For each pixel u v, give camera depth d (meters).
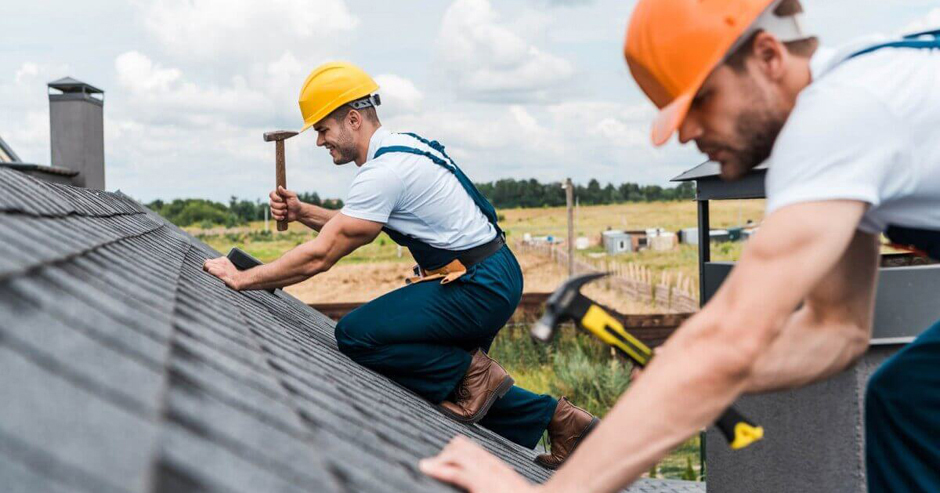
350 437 1.81
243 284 3.92
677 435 1.58
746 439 1.72
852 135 1.59
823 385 3.02
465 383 4.00
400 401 3.35
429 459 2.00
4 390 1.00
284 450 1.31
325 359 3.30
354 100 4.06
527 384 26.08
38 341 1.21
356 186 3.74
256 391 1.65
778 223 1.57
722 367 1.55
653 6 1.81
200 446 1.12
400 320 3.83
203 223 76.81
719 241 54.72
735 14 1.72
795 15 1.77
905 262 3.90
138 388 1.22
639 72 1.87
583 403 24.36
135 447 1.00
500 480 1.89
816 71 1.77
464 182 3.87
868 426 2.27
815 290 2.14
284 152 4.61
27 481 0.82
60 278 1.68
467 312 3.85
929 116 1.67
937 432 2.12
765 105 1.77
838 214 1.56
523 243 58.09
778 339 2.12
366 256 61.06
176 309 2.21
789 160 1.61
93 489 0.86
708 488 3.97
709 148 1.86
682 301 40.88
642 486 6.09
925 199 1.76
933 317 2.89
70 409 1.03
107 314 1.59
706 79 1.76
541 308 31.44
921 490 2.14
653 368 1.61
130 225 5.03
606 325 1.84
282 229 4.68
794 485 3.21
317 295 59.47
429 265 3.90
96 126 12.23
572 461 1.64
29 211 2.63
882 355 2.89
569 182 44.69
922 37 1.96
